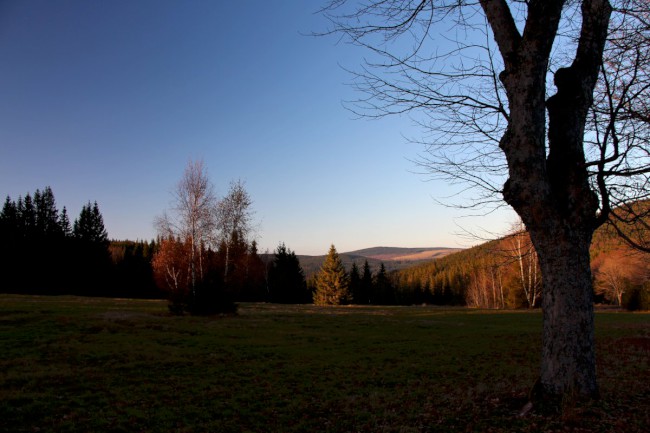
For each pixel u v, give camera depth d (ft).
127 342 52.44
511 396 23.16
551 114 20.16
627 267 150.20
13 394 28.68
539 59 18.54
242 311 105.81
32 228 187.52
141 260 205.98
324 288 207.72
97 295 198.18
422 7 19.99
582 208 18.61
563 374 18.75
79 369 37.60
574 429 16.61
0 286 177.47
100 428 22.91
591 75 19.63
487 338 67.26
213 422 24.22
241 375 37.99
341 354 50.62
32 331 57.31
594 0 19.49
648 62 19.03
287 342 59.11
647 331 74.23
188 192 105.19
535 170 18.74
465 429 19.01
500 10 19.85
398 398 29.09
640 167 18.80
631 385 26.94
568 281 18.72
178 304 86.79
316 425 23.32
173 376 36.65
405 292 312.29
